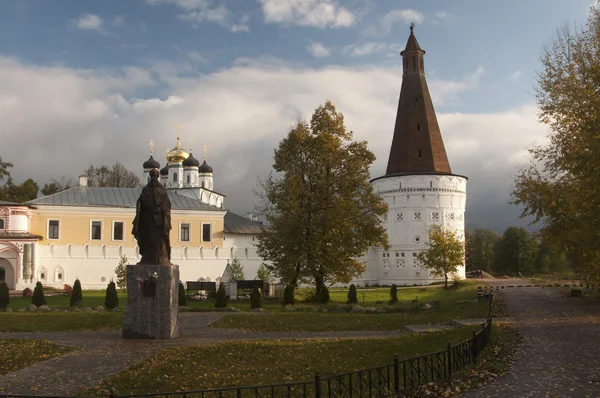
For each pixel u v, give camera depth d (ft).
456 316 88.38
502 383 43.80
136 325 68.59
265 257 142.41
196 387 45.78
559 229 118.52
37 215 197.16
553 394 40.40
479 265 458.09
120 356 56.65
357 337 72.02
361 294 162.81
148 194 70.95
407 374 46.42
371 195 143.02
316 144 138.72
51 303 126.82
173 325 70.08
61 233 198.80
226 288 151.12
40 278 194.59
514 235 402.93
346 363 53.36
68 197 204.74
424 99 272.51
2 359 55.62
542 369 47.85
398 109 277.03
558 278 242.78
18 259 187.21
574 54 98.17
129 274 68.90
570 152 96.78
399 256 260.42
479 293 121.60
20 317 88.22
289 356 57.11
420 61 278.67
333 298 152.25
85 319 86.12
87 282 199.41
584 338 61.57
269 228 144.15
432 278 254.47
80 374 49.37
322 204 136.67
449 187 262.06
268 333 77.25
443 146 270.67
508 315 85.20
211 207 218.38
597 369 47.06
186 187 309.22
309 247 132.57
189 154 317.83
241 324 85.35
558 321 76.28
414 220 259.60
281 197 138.51
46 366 52.34
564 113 98.22
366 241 139.95
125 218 205.57
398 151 270.46
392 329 82.23
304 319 90.07
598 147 82.99
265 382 47.01
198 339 69.05
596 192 85.92
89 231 201.67
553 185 113.91
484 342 54.90
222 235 217.36
